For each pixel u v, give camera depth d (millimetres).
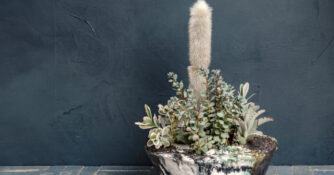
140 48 1698
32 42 1714
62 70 1726
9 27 1706
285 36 1654
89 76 1726
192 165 1021
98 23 1692
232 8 1651
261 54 1669
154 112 1729
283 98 1688
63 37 1706
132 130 1747
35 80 1731
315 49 1655
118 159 1769
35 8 1694
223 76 1685
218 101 1176
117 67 1714
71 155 1772
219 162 1005
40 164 1773
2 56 1719
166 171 1075
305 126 1697
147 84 1718
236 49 1670
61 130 1759
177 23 1673
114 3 1680
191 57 1264
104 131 1755
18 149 1767
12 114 1748
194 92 1248
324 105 1684
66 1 1684
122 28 1692
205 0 1659
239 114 1191
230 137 1219
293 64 1669
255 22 1653
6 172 1674
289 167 1697
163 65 1701
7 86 1733
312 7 1632
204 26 1232
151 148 1143
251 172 1030
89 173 1662
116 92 1729
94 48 1708
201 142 1062
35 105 1746
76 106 1743
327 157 1709
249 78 1683
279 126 1700
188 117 1135
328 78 1669
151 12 1675
